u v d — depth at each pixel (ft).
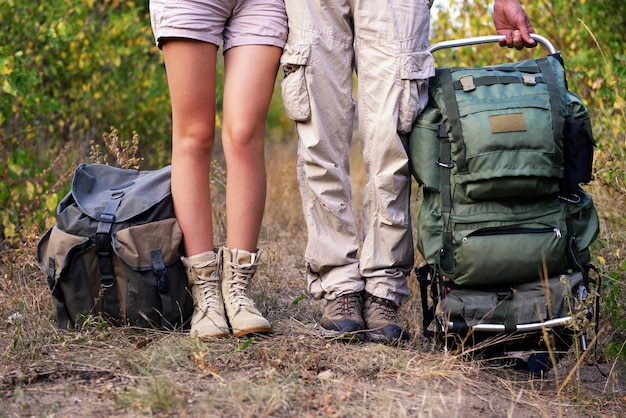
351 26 9.45
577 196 8.84
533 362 8.96
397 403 7.99
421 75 8.98
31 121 17.15
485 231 8.59
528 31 9.56
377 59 9.06
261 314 10.13
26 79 14.64
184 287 9.89
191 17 9.27
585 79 16.14
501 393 8.71
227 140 9.73
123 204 9.76
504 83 8.77
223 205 17.38
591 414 8.59
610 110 14.16
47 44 17.98
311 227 9.61
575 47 17.02
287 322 10.60
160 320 9.82
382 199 9.25
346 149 9.50
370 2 9.04
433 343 9.41
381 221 9.38
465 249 8.54
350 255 9.65
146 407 7.57
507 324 8.69
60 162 16.87
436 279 9.01
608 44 16.62
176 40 9.39
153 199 9.87
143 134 20.74
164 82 20.70
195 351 9.05
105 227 9.54
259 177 9.86
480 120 8.45
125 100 20.12
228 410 7.57
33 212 14.24
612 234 12.05
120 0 20.65
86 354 9.10
